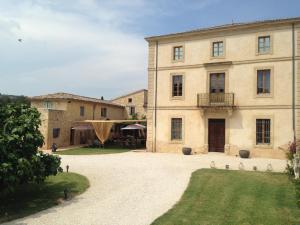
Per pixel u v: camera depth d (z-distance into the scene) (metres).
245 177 14.22
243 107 23.12
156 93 26.45
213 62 24.19
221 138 24.27
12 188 9.11
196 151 24.69
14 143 9.51
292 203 9.98
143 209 9.48
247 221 8.32
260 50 22.83
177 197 10.88
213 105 23.77
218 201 10.27
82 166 17.58
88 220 8.51
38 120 10.57
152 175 14.90
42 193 11.38
